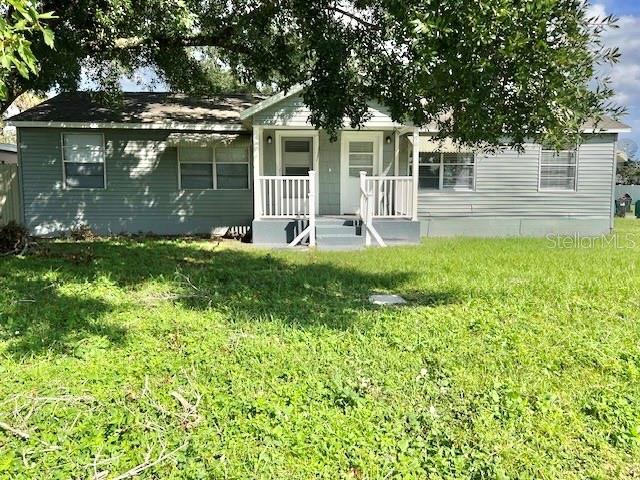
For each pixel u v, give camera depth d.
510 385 3.44
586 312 5.36
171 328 4.63
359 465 2.53
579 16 3.73
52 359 3.82
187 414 2.97
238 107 14.62
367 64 6.55
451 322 4.90
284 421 2.91
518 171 13.69
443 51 3.81
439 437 2.79
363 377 3.56
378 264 8.45
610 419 2.99
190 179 13.33
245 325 4.76
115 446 2.64
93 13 6.70
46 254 8.97
